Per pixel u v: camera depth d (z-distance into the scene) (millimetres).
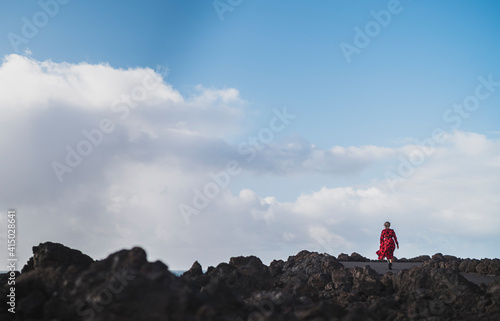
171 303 13938
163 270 16016
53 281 15914
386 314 19672
